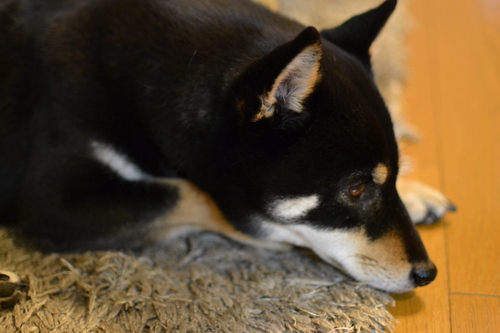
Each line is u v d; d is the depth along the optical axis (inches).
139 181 31.8
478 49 47.5
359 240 30.4
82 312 30.0
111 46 30.4
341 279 31.6
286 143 28.6
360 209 29.9
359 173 29.0
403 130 39.5
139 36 30.2
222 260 32.8
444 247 33.6
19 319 29.5
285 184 29.1
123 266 31.8
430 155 38.6
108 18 30.6
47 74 30.8
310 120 28.3
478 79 44.4
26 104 31.2
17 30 31.4
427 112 41.6
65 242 32.1
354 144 28.7
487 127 40.4
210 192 30.9
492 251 33.4
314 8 44.6
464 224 34.7
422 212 34.3
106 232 32.0
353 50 31.1
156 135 30.5
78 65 30.6
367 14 31.2
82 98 30.5
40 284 30.9
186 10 30.5
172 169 31.3
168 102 30.0
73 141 30.7
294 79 27.4
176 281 31.6
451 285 32.0
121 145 30.9
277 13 31.9
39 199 31.2
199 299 30.7
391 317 30.2
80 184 31.2
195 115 29.7
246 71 28.1
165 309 30.2
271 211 29.9
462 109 41.9
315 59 26.9
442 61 46.2
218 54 29.6
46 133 30.9
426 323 30.4
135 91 30.2
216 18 30.3
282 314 30.0
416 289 31.8
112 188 31.5
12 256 32.1
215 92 29.4
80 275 31.3
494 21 51.6
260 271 32.1
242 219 30.8
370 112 29.0
